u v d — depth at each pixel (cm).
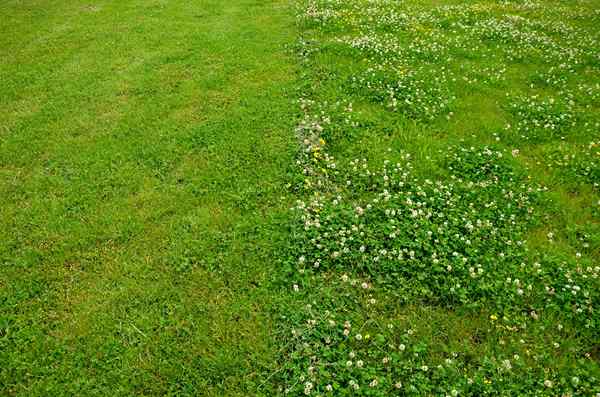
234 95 1065
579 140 912
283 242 666
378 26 1428
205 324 571
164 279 628
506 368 506
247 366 524
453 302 588
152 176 814
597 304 580
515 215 724
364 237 659
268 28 1460
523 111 1001
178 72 1181
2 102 1057
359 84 1070
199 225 710
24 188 793
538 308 580
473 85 1094
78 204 759
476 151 865
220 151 869
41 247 683
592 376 504
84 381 514
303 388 488
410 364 512
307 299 588
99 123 970
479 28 1427
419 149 865
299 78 1125
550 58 1238
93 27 1505
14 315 586
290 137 895
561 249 670
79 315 585
